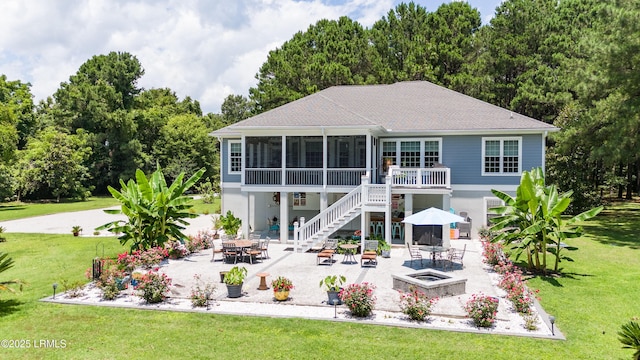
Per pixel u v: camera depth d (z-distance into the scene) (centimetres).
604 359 839
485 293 1301
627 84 2252
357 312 1088
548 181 3225
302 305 1188
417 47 4034
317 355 861
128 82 6594
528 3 4106
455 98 2694
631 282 1397
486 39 4175
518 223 1552
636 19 2125
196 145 6900
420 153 2372
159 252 1653
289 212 2578
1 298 1260
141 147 6278
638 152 2227
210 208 4191
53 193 4988
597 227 2603
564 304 1177
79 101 5941
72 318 1087
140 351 883
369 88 2973
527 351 875
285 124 2120
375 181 2356
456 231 2292
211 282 1425
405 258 1830
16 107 4841
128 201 1719
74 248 2091
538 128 2181
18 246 2148
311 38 4866
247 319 1072
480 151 2295
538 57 3756
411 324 1029
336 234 2281
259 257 1842
